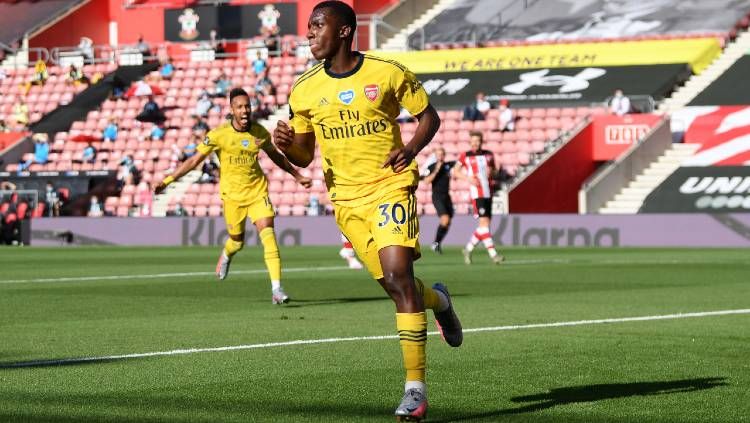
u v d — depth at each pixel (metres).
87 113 50.03
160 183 15.72
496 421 6.94
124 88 51.22
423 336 7.06
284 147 7.55
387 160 7.24
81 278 21.58
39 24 57.62
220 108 48.69
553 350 10.20
